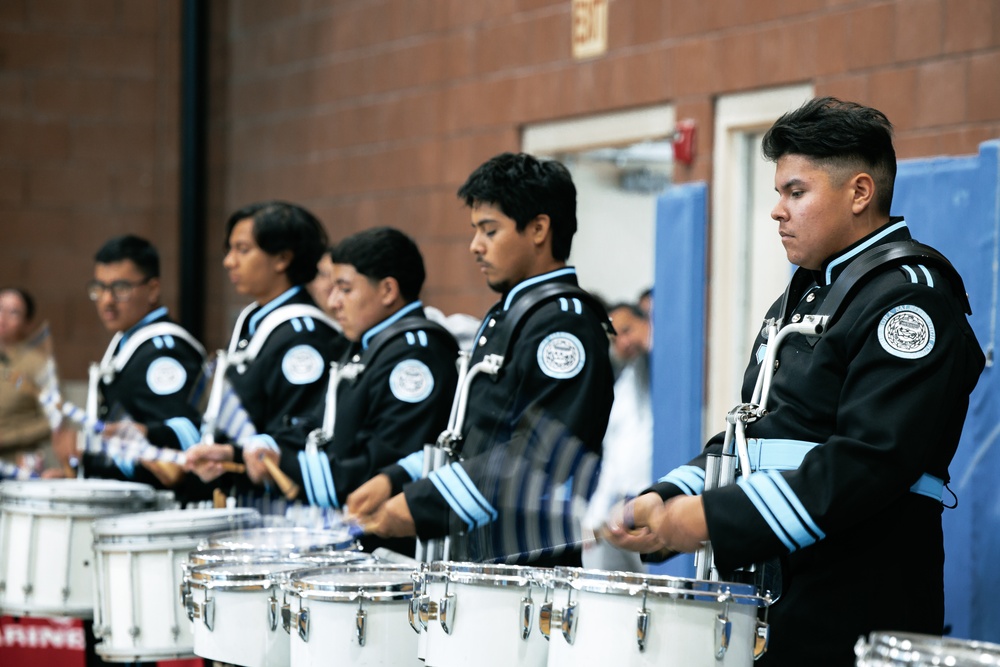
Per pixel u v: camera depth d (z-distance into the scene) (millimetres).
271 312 5340
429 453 3840
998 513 4766
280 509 4656
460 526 3646
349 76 9656
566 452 3494
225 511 4562
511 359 3779
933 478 3027
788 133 3125
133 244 6082
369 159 9453
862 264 3020
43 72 10789
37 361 6777
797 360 3094
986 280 4914
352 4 9617
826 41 6422
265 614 3588
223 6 10789
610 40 7652
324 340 5203
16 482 5340
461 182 8680
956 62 5832
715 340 6984
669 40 7289
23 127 10742
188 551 4297
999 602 4742
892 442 2809
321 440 4645
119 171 10891
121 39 10891
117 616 4289
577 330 3719
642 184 8305
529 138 8258
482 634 3053
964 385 2986
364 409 4480
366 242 4707
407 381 4414
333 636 3293
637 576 2740
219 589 3588
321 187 9898
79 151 10836
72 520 4926
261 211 5402
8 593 4977
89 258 10836
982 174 4969
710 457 3086
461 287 8656
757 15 6789
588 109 7777
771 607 3074
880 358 2881
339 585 3287
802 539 2848
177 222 10938
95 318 10828
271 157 10398
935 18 5922
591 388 3678
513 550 3516
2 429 6742
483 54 8523
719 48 6996
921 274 2953
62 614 4906
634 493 3475
